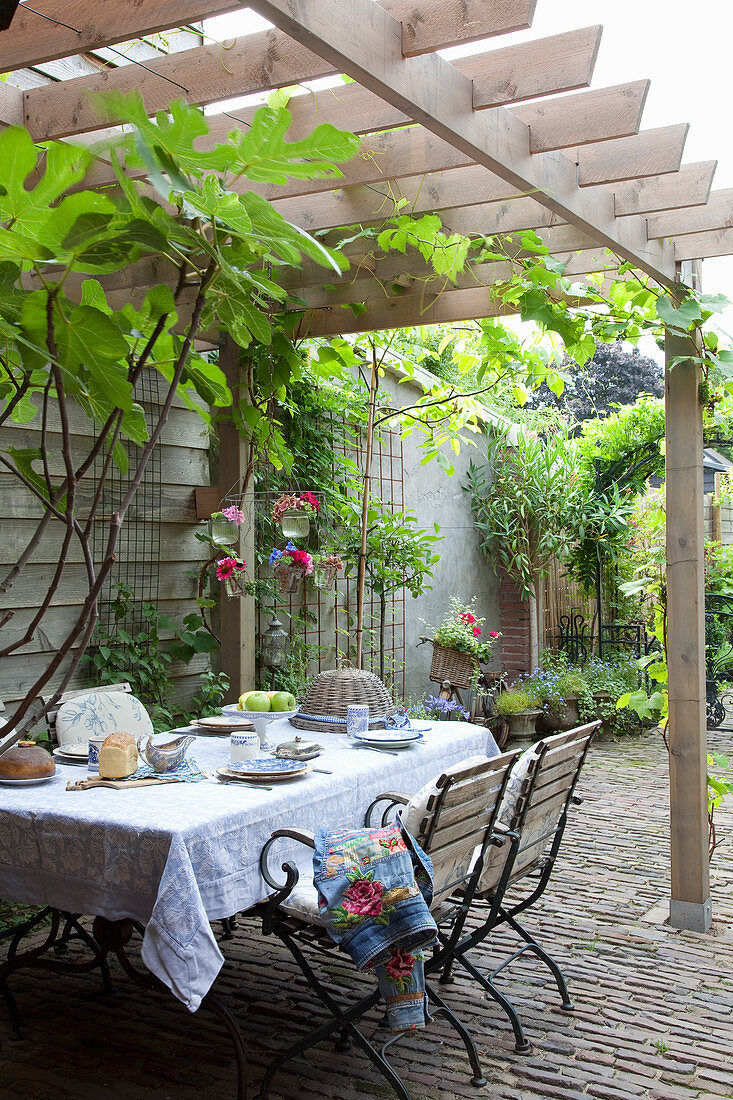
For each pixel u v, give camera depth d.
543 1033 2.99
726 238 3.76
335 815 3.08
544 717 7.94
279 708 4.07
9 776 2.96
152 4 2.11
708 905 3.88
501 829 2.88
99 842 2.54
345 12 1.95
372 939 2.44
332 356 5.04
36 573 4.41
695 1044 2.92
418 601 7.61
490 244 3.85
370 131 2.71
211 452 5.62
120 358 1.17
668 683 3.98
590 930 3.83
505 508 8.59
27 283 3.74
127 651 4.91
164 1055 2.85
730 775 6.74
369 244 4.21
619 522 8.70
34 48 2.28
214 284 1.41
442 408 6.09
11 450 1.27
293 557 4.57
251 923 3.96
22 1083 2.68
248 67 2.45
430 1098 2.62
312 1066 2.79
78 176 1.14
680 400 4.00
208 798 2.77
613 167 2.99
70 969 2.83
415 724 4.22
